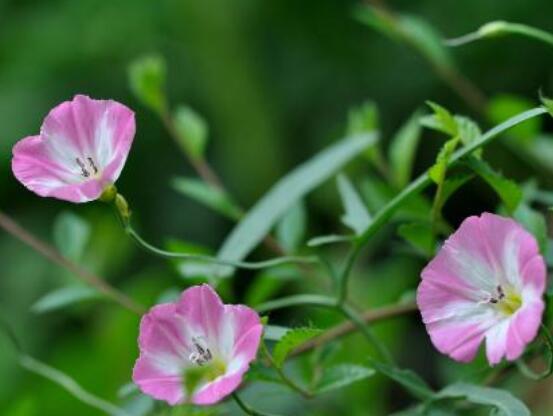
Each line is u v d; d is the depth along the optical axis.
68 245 0.92
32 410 0.94
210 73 1.56
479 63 1.45
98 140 0.81
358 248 0.84
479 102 0.96
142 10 1.60
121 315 1.00
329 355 0.87
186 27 1.57
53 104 1.60
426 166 1.49
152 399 0.88
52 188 0.81
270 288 0.91
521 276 0.79
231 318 0.80
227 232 1.60
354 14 1.54
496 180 0.82
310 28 1.56
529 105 0.93
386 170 0.93
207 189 0.93
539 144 0.94
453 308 0.79
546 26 1.41
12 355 1.17
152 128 1.62
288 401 0.92
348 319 0.87
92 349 1.00
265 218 0.89
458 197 1.45
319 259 0.85
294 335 0.80
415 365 1.28
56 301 0.91
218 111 1.56
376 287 1.00
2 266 1.49
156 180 1.62
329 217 1.42
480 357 0.90
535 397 0.95
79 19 1.62
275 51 1.58
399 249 0.89
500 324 0.79
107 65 1.61
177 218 1.61
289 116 1.57
